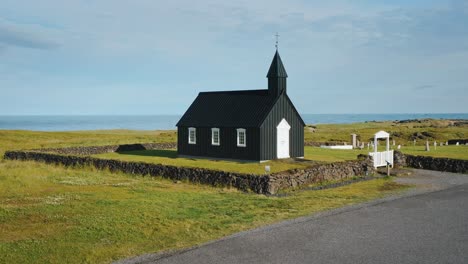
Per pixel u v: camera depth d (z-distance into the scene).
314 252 13.71
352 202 22.19
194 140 45.03
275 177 26.97
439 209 19.94
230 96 45.50
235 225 17.59
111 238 15.75
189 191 26.61
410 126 127.81
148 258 13.58
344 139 78.00
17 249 14.28
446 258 13.02
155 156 46.88
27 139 73.19
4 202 21.39
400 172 35.62
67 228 16.86
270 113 40.19
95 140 69.44
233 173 28.42
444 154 43.66
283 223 17.59
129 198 23.20
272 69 41.28
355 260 12.92
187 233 16.55
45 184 27.88
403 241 14.75
